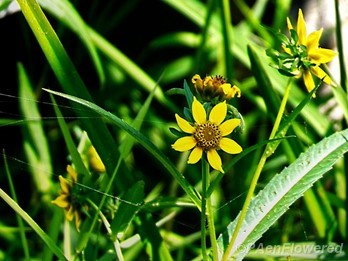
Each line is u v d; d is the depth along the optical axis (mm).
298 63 548
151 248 657
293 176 578
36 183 843
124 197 629
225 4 811
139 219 657
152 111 1006
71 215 644
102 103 995
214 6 904
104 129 652
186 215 880
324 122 848
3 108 945
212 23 979
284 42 552
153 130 964
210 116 524
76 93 642
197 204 544
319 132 838
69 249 660
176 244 810
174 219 847
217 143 523
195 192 544
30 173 890
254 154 899
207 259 555
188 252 828
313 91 542
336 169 830
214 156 522
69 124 943
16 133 976
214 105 546
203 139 522
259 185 845
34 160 848
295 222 822
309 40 549
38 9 625
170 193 900
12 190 680
